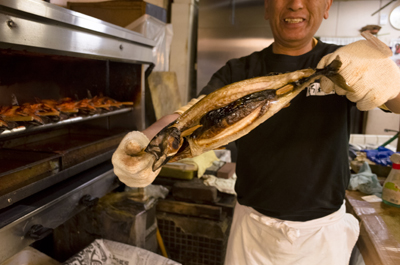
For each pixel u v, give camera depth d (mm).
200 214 2242
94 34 1685
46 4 1320
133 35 2059
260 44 4184
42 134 2129
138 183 815
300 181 1280
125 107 2367
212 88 1342
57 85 2203
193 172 2512
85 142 2078
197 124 877
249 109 826
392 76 877
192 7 4277
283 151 1297
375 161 2260
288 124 1296
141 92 2377
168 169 2477
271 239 1353
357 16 4203
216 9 4195
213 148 869
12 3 1156
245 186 1422
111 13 3053
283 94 851
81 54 1608
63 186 1619
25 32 1256
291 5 1200
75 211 1629
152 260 1694
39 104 1766
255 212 1426
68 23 1457
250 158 1371
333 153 1263
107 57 1824
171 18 4246
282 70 1357
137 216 1966
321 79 1026
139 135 848
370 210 1656
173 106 3727
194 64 4664
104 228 2047
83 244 2131
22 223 1286
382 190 1808
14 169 1312
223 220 2230
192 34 4430
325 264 1307
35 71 1996
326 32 4328
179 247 2338
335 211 1345
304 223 1320
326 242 1306
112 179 1975
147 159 780
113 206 2057
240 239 1474
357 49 917
